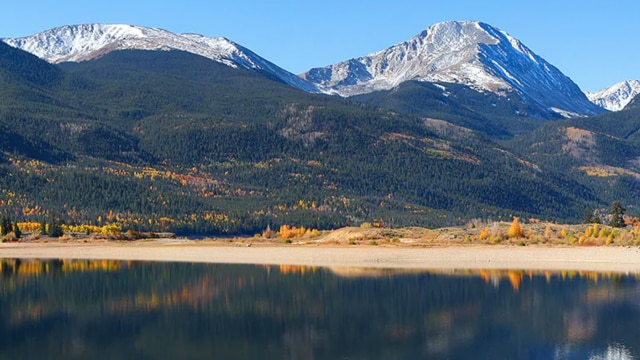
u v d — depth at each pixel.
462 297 120.06
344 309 110.62
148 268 174.00
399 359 82.19
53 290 131.75
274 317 104.94
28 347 88.62
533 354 83.88
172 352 86.25
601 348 86.19
